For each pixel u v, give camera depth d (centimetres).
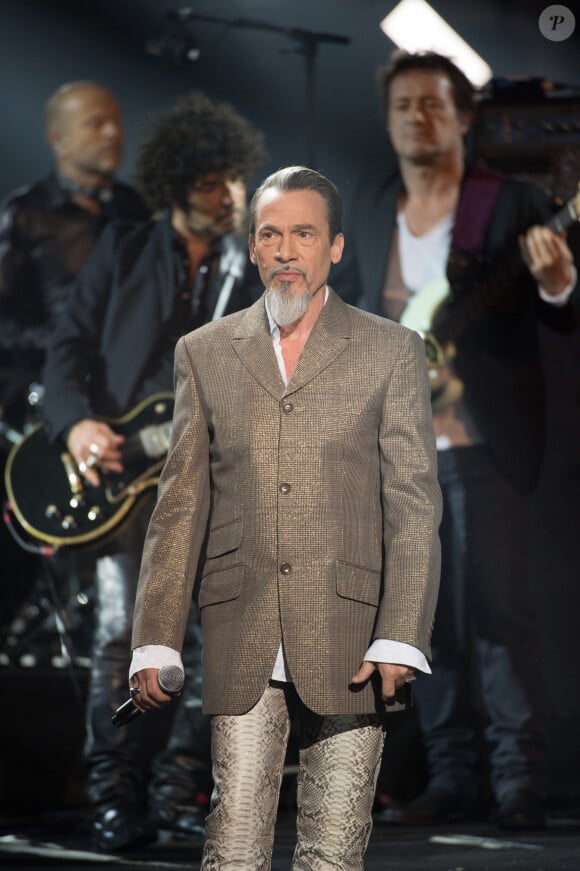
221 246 1759
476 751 1786
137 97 2225
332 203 888
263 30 2195
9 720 1933
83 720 1781
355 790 835
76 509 1628
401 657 807
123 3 2278
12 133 2209
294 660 834
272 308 870
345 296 1889
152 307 1720
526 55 2186
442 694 1778
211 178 1756
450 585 1780
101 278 1738
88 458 1620
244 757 843
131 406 1698
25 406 2122
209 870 828
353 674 836
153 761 1809
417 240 1852
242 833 830
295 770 1809
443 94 1856
